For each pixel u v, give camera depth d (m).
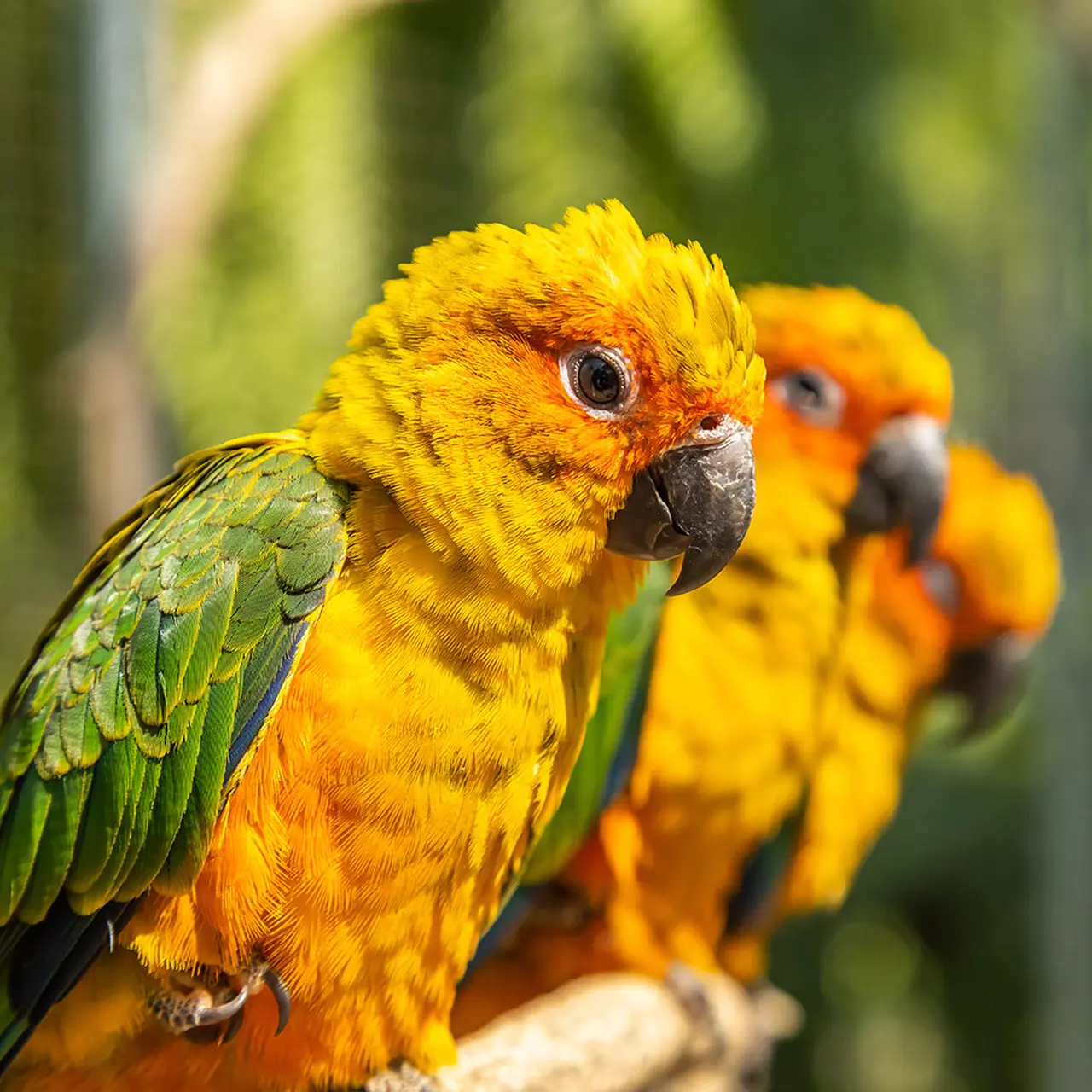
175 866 0.49
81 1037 0.50
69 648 0.50
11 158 0.68
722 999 0.62
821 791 0.65
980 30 0.82
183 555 0.50
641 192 0.70
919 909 1.25
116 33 0.67
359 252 0.70
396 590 0.50
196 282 0.69
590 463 0.50
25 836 0.50
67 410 0.68
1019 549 0.70
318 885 0.50
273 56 0.67
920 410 0.62
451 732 0.50
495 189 0.70
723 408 0.51
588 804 0.58
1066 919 0.92
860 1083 1.22
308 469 0.51
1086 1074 0.91
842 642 0.62
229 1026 0.50
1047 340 1.04
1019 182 0.97
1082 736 0.92
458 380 0.50
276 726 0.49
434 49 0.73
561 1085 0.57
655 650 0.60
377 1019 0.51
